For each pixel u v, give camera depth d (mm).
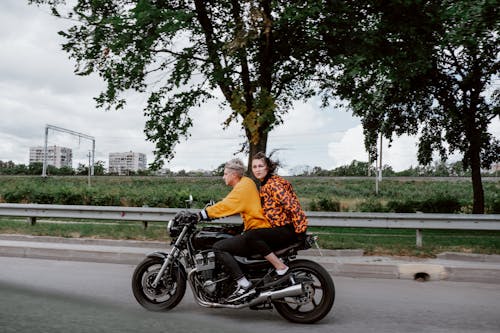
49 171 86250
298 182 50312
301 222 4547
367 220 9594
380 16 11406
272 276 4648
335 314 4996
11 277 6660
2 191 18500
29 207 11555
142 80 12562
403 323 4652
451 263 7434
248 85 11656
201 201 17500
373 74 11312
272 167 4855
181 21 10023
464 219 9203
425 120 17219
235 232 4875
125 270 7523
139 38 10664
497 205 15547
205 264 4738
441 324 4617
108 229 10930
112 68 11641
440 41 11023
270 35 10945
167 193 17172
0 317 4434
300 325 4562
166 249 9039
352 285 6578
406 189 44375
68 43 11398
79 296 5520
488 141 16188
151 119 12680
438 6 10812
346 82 12055
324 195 39875
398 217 9359
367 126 17141
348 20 10938
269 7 10391
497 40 10711
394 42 11156
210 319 4695
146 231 10680
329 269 7363
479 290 6273
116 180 51562
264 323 4605
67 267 7695
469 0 8711
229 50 10141
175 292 4953
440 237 10477
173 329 4262
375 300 5645
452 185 45875
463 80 15031
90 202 17172
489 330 4426
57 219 14477
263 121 10461
